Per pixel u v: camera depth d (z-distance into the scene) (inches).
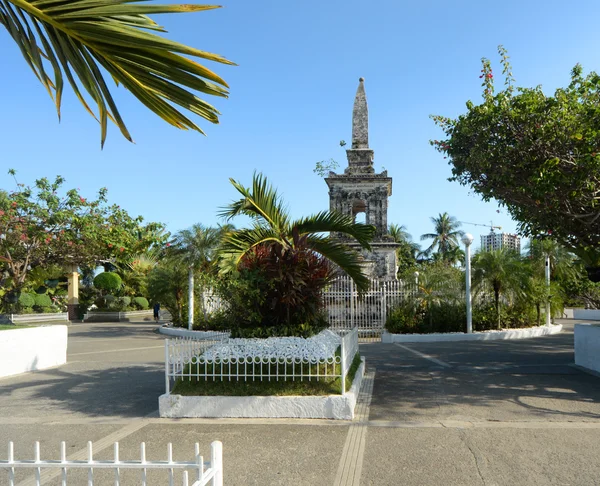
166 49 94.3
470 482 189.8
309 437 246.4
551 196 390.6
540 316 887.1
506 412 294.2
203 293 840.9
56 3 89.6
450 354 562.6
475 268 781.3
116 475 111.2
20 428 272.5
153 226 1048.2
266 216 339.0
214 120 111.0
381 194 932.0
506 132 391.9
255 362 298.2
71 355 585.6
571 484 186.7
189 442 240.5
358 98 1002.7
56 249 954.1
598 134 350.3
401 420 277.0
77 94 110.5
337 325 777.6
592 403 315.9
